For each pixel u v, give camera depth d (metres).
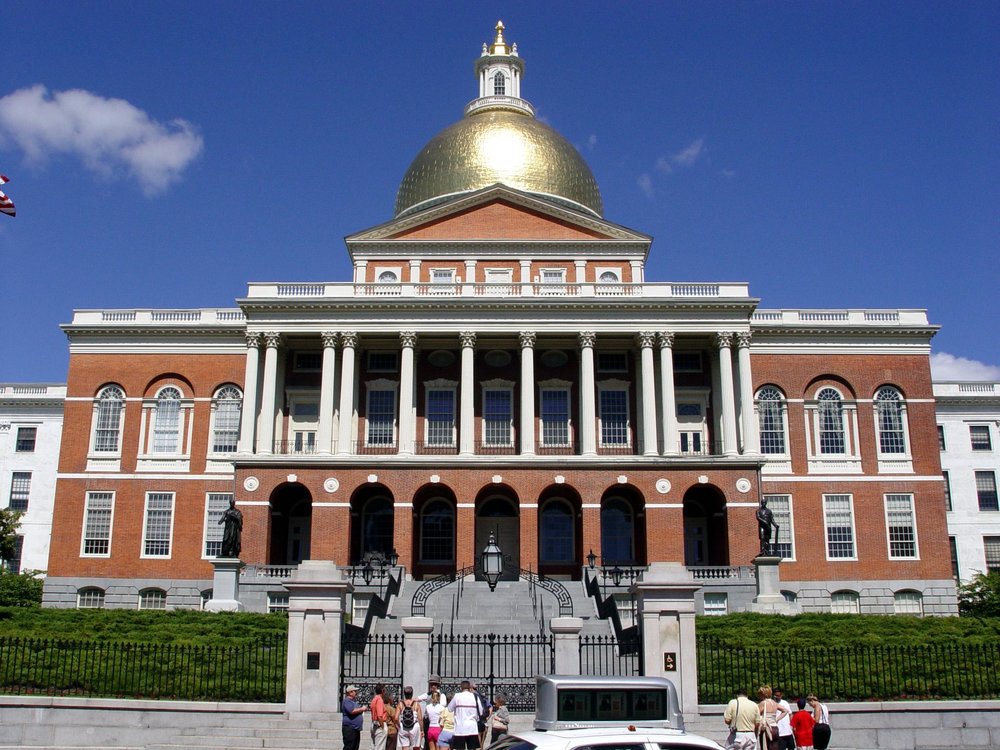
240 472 61.16
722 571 56.41
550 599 49.75
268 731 25.84
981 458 82.94
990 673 30.20
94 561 65.25
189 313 69.81
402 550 60.03
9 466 83.69
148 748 25.20
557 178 74.62
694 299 63.47
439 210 70.00
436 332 64.00
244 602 55.56
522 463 61.25
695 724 26.19
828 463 66.56
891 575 64.88
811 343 68.19
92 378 68.25
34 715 26.47
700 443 66.06
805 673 29.94
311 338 65.75
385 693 27.23
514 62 83.50
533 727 23.28
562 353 67.56
